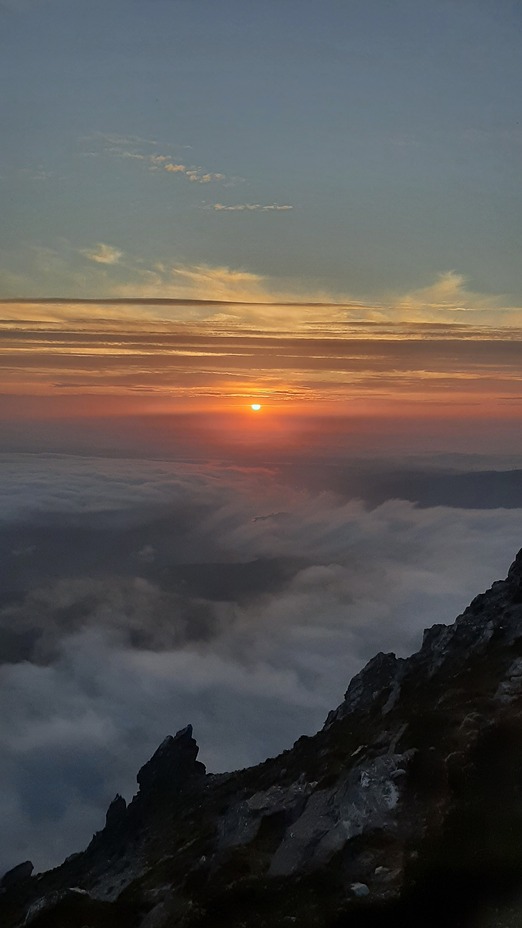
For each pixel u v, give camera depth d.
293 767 56.62
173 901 41.19
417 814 37.53
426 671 58.50
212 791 67.75
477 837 33.81
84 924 42.25
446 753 40.44
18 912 68.50
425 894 31.78
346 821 38.88
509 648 53.56
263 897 36.62
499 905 30.23
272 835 44.62
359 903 32.69
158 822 68.25
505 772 37.31
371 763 42.16
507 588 65.31
